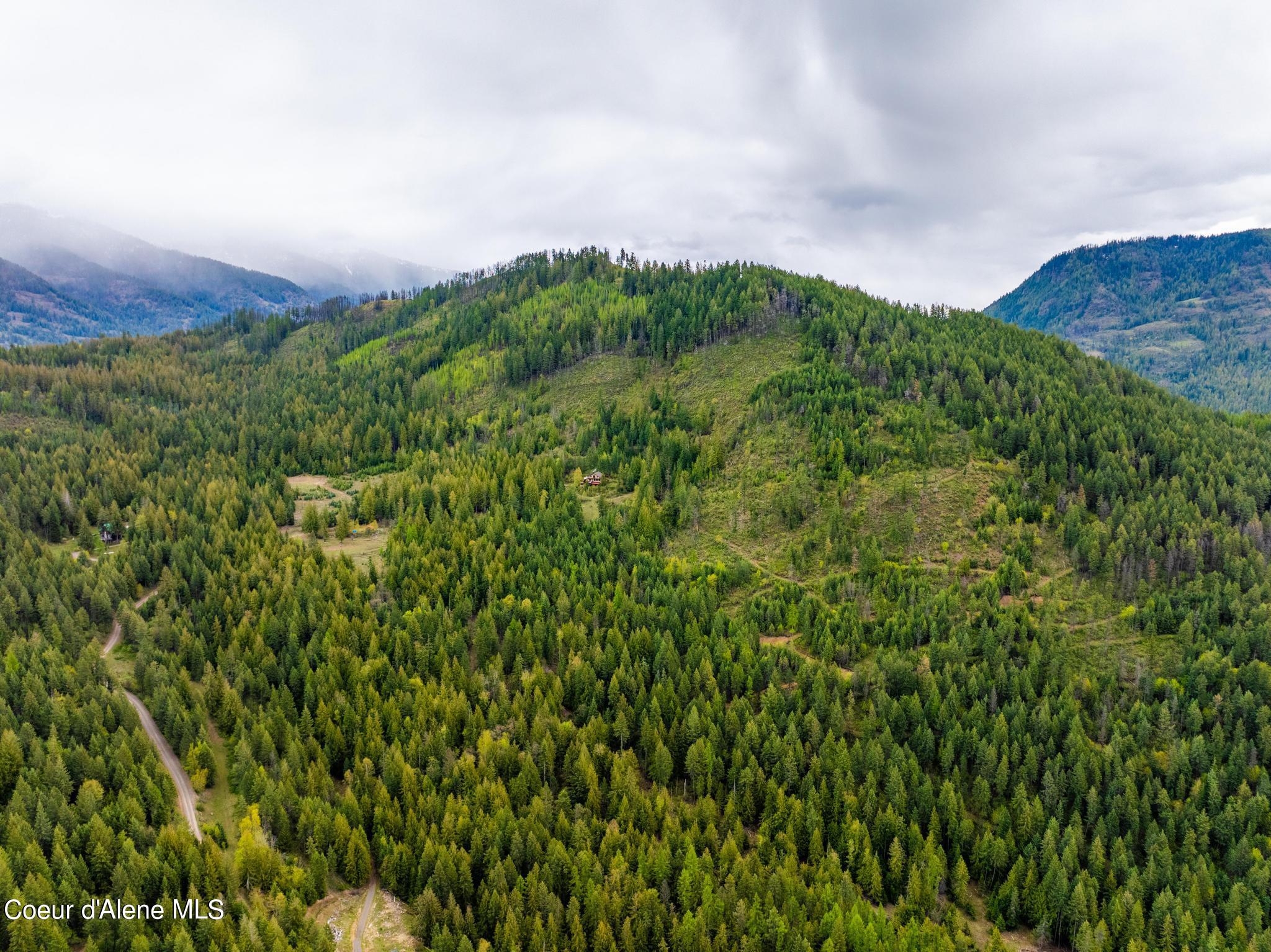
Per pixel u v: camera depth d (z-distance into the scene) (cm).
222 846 11112
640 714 13912
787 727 13662
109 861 9962
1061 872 11062
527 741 13150
